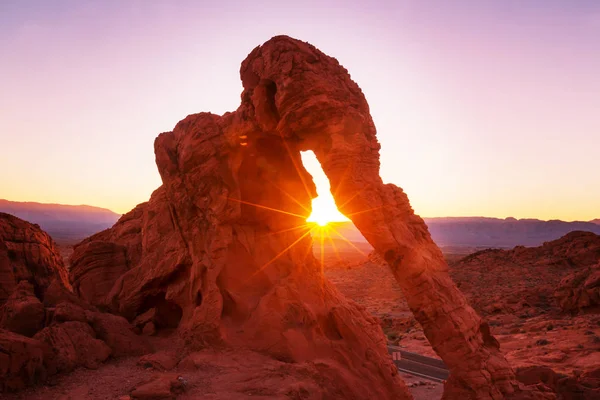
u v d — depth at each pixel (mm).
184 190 18484
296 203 19688
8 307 17125
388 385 15836
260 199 19328
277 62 15641
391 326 49344
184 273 18906
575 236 80000
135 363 15680
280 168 19422
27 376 13039
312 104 15000
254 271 18234
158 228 20469
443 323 13711
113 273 22438
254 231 19016
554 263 72438
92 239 25969
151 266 19828
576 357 29625
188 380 13781
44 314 16906
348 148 14727
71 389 13227
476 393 13250
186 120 19219
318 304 17469
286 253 18844
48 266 24531
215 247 17328
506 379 13805
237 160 18047
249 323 16672
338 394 14664
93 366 15062
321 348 16062
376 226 14164
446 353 13664
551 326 40219
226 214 17594
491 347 14781
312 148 16547
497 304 52312
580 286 45625
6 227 23250
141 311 19969
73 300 18516
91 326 16859
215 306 16656
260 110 16375
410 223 15125
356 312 17844
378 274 88188
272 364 14977
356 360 15992
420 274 13938
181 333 17547
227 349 15992
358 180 14492
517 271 71812
